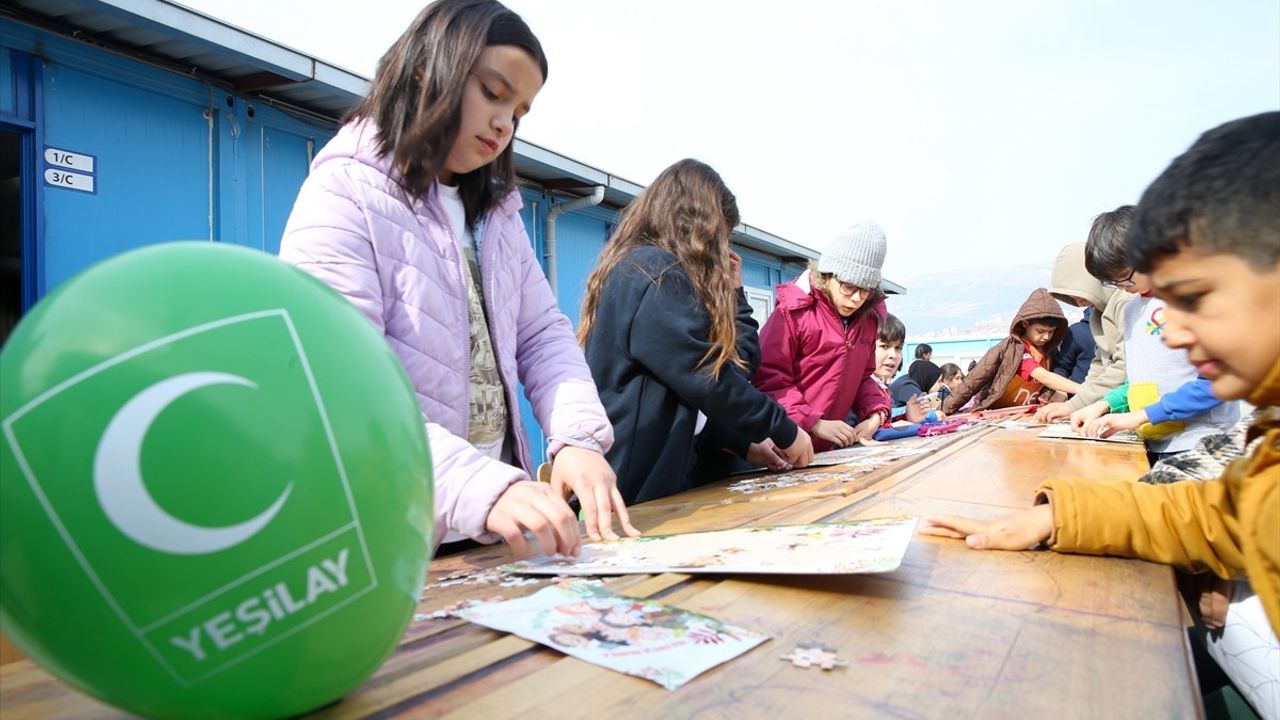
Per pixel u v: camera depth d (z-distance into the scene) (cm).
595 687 64
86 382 50
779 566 95
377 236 134
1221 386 97
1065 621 80
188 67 479
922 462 217
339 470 55
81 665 52
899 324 589
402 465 61
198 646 52
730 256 238
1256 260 88
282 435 53
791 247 1199
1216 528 102
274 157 534
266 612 53
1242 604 119
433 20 131
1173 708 59
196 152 489
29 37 411
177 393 50
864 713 58
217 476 50
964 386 564
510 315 165
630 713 59
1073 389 483
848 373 317
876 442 317
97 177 443
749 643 73
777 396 292
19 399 50
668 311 207
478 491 106
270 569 53
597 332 222
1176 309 99
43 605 51
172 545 50
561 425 150
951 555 108
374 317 131
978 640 74
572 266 819
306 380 55
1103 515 107
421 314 138
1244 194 88
